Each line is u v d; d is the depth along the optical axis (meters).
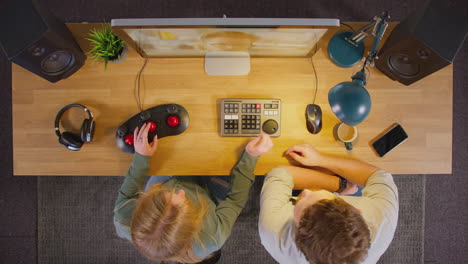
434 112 1.26
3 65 1.88
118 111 1.25
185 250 0.98
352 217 0.83
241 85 1.25
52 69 1.15
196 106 1.25
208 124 1.25
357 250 0.80
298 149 1.22
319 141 1.26
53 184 1.75
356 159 1.26
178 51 1.16
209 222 1.11
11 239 1.91
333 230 0.80
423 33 0.95
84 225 1.75
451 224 1.91
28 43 0.96
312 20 0.83
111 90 1.25
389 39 1.16
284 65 1.25
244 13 1.83
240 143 1.25
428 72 1.08
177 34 0.98
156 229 0.92
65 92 1.25
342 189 1.27
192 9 1.83
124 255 1.75
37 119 1.25
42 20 0.96
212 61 1.23
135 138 1.17
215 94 1.25
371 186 1.10
